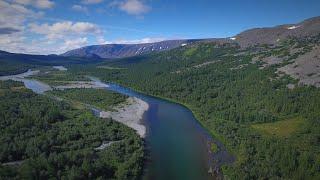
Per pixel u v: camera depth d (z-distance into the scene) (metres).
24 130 179.38
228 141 182.38
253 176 133.75
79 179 125.25
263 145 161.38
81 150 157.88
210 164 155.75
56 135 178.62
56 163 130.88
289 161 139.25
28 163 125.50
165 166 152.88
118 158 150.88
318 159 140.38
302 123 192.00
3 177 114.06
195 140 190.75
